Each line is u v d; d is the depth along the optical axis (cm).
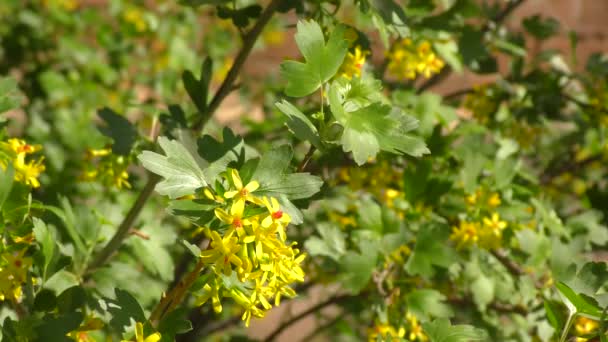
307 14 91
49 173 135
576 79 119
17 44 170
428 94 103
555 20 121
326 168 101
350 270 92
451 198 99
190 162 76
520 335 103
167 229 93
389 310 96
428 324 81
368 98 78
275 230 73
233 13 91
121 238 90
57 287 83
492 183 100
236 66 90
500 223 98
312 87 77
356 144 75
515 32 128
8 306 92
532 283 99
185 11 174
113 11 177
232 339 112
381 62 110
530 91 118
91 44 182
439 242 93
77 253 90
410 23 99
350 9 133
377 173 104
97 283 88
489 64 115
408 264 93
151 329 76
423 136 101
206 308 115
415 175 97
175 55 160
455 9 101
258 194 75
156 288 98
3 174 76
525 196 103
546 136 148
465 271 98
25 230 80
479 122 119
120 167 95
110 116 92
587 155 141
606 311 79
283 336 169
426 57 103
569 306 80
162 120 89
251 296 75
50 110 157
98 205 96
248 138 112
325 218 106
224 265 73
